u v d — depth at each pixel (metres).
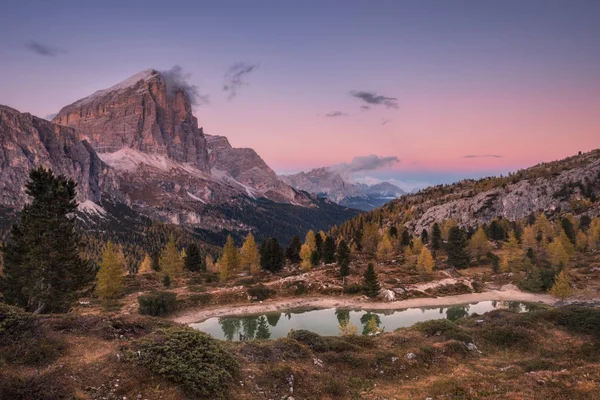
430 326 36.34
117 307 68.75
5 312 20.20
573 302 78.62
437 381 23.56
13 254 38.66
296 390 20.75
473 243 121.62
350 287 89.62
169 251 96.38
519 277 98.00
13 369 16.12
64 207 40.50
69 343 19.53
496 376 23.58
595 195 184.00
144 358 17.86
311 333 30.70
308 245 119.06
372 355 27.80
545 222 132.75
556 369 25.20
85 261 42.31
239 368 20.78
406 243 143.38
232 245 103.81
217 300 80.50
